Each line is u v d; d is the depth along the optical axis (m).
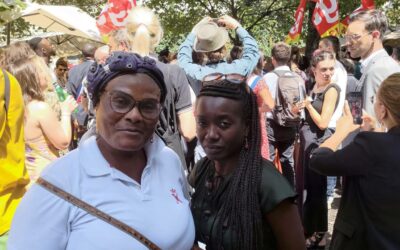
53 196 1.54
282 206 1.77
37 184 1.56
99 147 1.66
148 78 1.61
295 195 1.77
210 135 1.82
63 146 3.38
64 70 8.05
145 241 1.60
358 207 2.30
